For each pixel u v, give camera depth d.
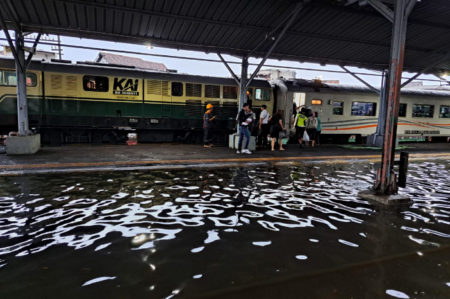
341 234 3.44
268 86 14.05
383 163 5.07
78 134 11.63
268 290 2.28
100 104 11.59
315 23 9.34
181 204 4.38
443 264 2.77
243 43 10.20
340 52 11.51
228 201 4.60
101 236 3.21
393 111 4.95
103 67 11.63
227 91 13.36
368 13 8.84
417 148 13.81
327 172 7.27
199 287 2.30
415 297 2.23
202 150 10.32
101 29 8.71
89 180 5.64
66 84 11.09
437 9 8.59
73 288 2.26
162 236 3.26
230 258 2.80
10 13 7.23
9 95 10.55
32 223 3.52
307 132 12.78
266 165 7.91
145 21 8.52
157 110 12.34
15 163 6.84
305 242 3.20
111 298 2.14
